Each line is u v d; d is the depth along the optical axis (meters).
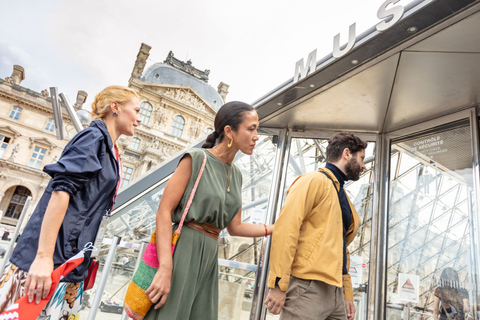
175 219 1.02
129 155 39.38
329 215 1.36
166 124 42.06
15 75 40.06
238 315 2.24
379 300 2.16
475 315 1.73
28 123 39.34
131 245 2.38
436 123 2.17
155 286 0.87
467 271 1.80
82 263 0.98
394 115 2.23
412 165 2.28
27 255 0.87
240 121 1.16
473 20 1.28
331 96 2.10
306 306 1.21
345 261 1.41
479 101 1.91
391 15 1.43
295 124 2.60
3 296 0.86
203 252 1.01
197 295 1.03
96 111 1.21
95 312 1.11
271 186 2.56
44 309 0.89
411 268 2.09
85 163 0.93
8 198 37.75
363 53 1.63
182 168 1.04
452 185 2.00
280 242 1.27
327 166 1.56
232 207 1.14
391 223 2.29
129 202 2.64
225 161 1.19
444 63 1.61
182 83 47.41
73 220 0.94
